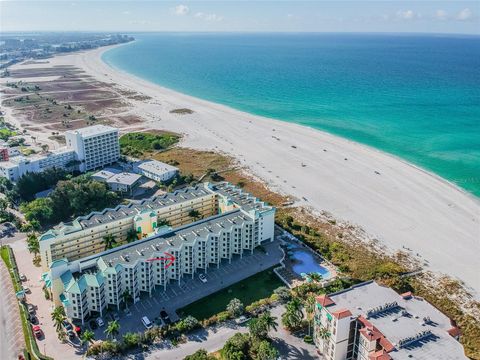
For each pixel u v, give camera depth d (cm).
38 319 16250
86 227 19400
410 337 12750
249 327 15325
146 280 17462
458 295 18550
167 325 15825
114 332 15075
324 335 14038
